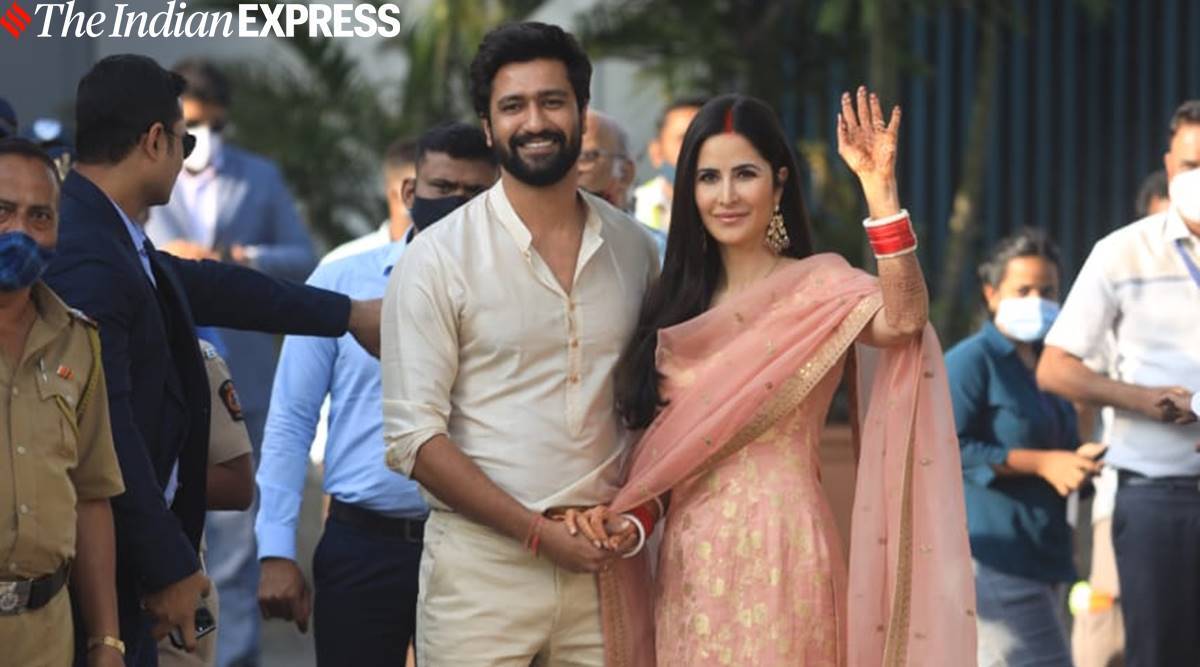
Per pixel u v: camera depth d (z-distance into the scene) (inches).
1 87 568.7
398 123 569.0
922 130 563.5
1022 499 331.3
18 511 213.9
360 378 282.7
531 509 240.5
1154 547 316.8
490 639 243.0
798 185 254.1
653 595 251.9
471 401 243.4
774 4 563.8
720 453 246.2
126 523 230.1
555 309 243.0
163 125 240.4
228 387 270.1
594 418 244.8
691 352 247.4
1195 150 313.1
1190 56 558.9
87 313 228.5
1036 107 563.5
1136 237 321.1
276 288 259.8
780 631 243.1
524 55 241.0
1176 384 315.3
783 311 246.2
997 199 563.5
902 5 524.7
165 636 239.8
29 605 216.4
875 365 251.6
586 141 331.6
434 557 246.2
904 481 246.7
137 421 235.3
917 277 239.1
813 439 250.2
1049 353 323.3
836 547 248.8
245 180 426.6
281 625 489.7
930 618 246.4
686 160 249.4
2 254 211.9
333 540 283.4
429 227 247.3
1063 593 368.2
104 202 237.0
